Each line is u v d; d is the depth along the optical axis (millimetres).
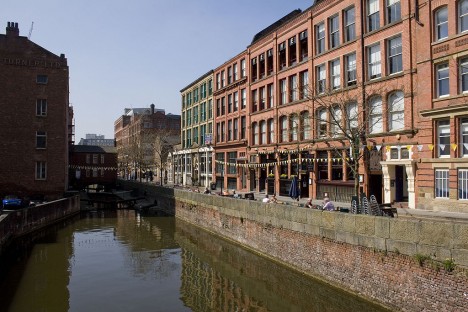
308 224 17172
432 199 21203
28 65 41438
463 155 20047
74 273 19672
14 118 40844
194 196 34094
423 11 21953
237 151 44938
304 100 31453
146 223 36562
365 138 24562
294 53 34188
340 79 28250
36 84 41562
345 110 22734
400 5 23734
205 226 31000
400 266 12422
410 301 11984
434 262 11273
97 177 72438
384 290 12969
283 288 16891
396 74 23625
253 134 41125
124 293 16594
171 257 23203
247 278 18609
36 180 41031
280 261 19328
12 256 23312
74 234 30828
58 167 41688
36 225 30641
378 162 24484
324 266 16031
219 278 18688
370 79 25906
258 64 39938
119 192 64688
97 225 35469
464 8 20234
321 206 20266
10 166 40438
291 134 34000
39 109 41688
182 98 67812
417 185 22203
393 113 24234
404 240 12297
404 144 22984
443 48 20859
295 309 14359
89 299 15797
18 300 15617
